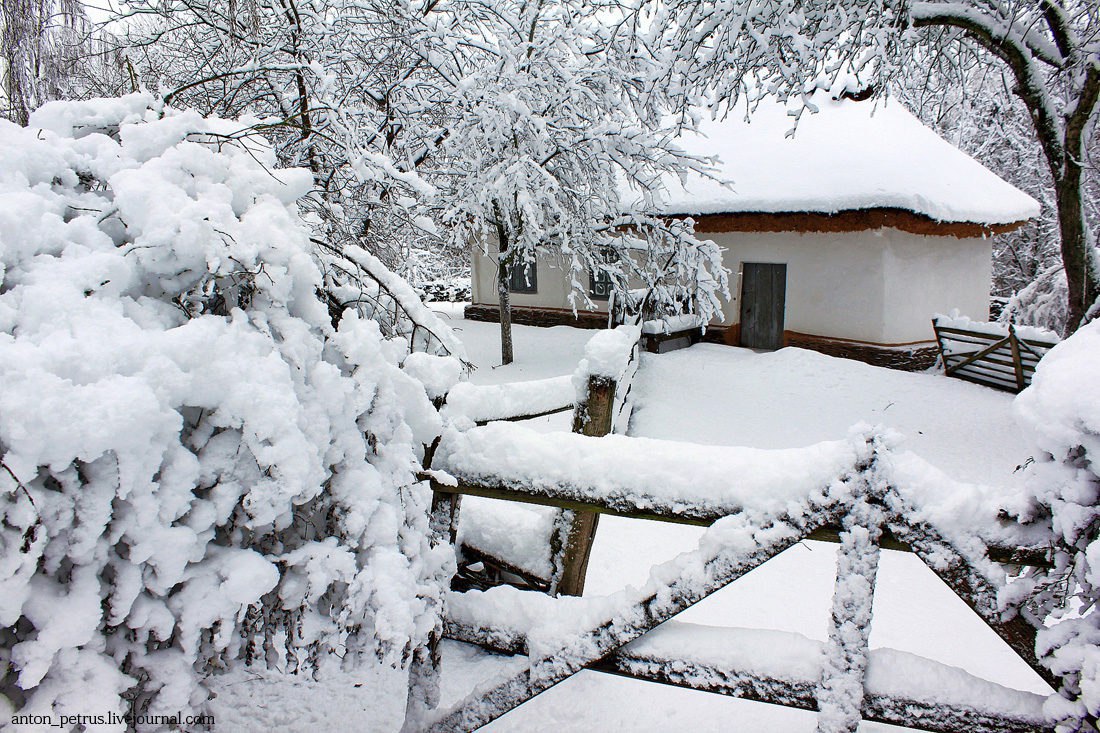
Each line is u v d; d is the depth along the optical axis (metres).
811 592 3.36
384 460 1.56
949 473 5.71
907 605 3.31
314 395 1.41
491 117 8.45
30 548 1.01
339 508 1.43
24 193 1.30
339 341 1.51
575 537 2.31
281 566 1.39
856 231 10.07
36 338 1.13
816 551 3.84
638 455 1.66
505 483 1.76
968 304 11.74
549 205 9.91
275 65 5.43
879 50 6.65
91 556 1.10
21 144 1.41
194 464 1.21
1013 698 1.42
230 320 1.45
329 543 1.39
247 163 1.67
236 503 1.30
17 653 1.03
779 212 10.27
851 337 10.48
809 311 10.92
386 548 1.43
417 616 1.45
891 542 1.47
